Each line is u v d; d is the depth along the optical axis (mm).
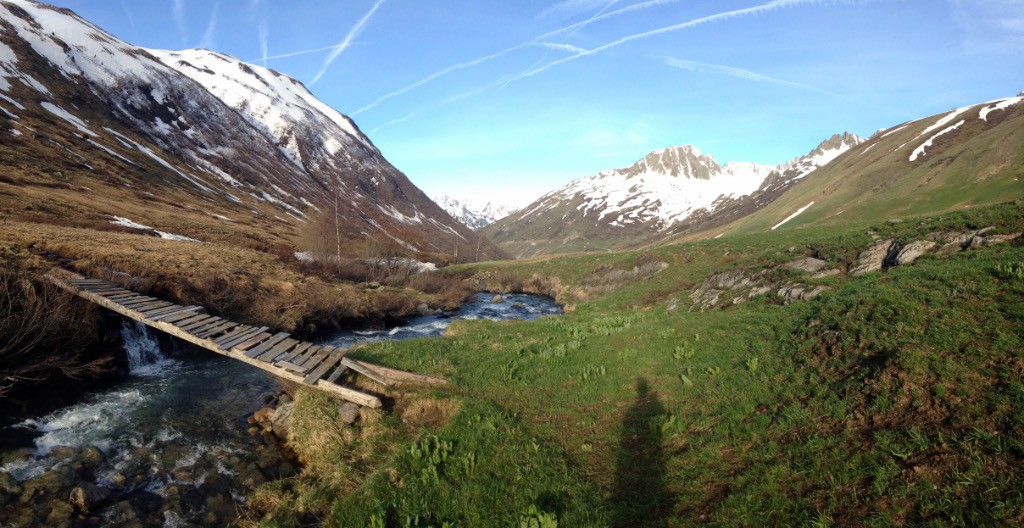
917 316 9906
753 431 8633
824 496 6605
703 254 41219
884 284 13242
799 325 12656
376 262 61875
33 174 57969
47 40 117438
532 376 15234
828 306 12750
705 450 8586
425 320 41531
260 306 31031
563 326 24203
